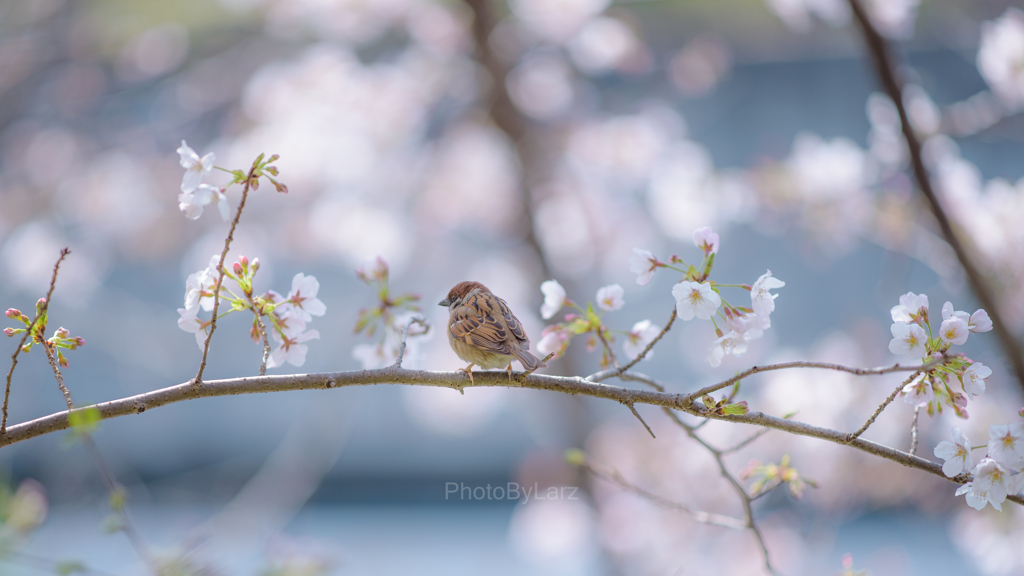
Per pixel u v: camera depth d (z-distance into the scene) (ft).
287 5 46.65
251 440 79.66
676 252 64.90
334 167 46.85
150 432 79.00
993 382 36.06
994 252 29.45
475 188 49.21
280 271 67.00
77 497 52.54
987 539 36.47
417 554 65.31
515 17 47.57
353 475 81.05
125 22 55.06
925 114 30.94
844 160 40.19
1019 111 31.37
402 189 48.67
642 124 48.91
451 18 46.55
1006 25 30.09
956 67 56.80
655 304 64.54
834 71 68.13
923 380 12.67
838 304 65.57
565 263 48.65
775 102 69.15
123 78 53.42
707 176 46.55
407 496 80.84
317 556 18.85
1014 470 11.78
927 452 41.37
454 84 47.01
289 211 48.19
